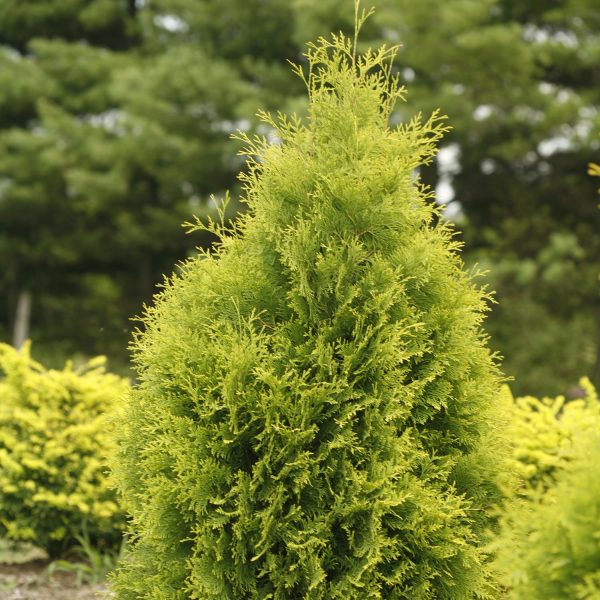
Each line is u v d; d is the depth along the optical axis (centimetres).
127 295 2658
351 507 382
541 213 1870
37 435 725
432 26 1478
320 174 420
